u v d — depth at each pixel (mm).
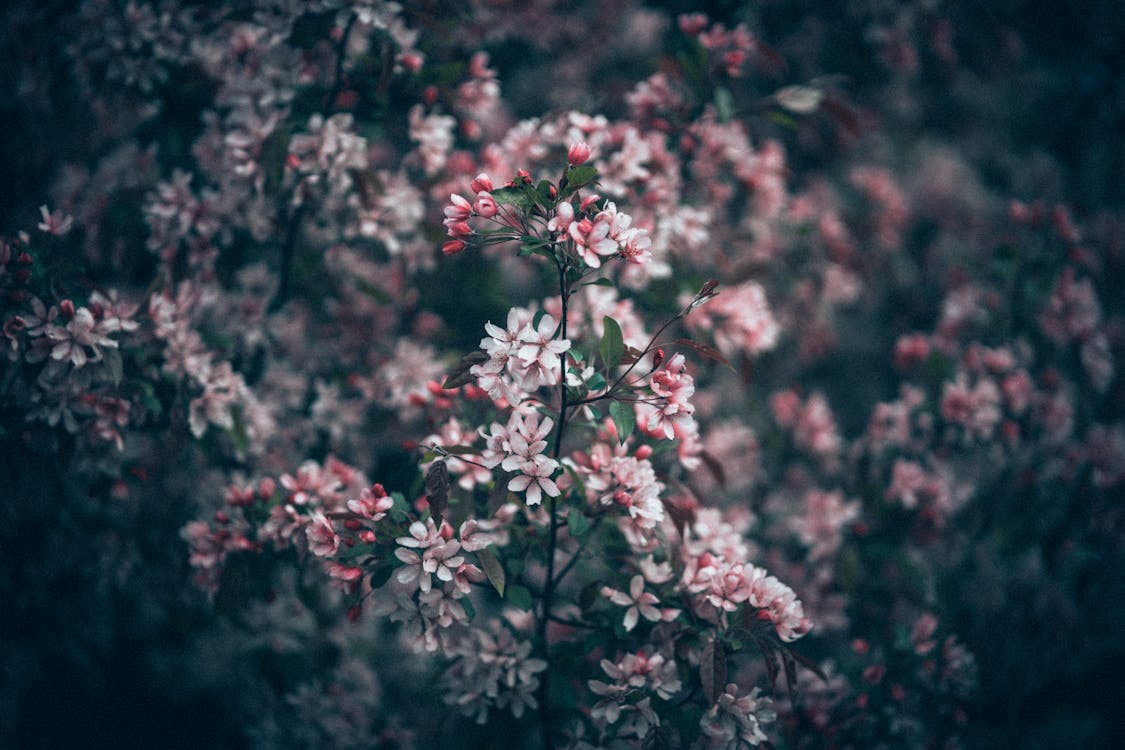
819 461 3682
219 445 2766
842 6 4484
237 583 2264
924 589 3088
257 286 2924
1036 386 3393
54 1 2840
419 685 3293
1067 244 3438
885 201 4277
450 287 3113
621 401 1800
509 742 2424
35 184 3184
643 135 2779
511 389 1798
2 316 2207
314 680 2904
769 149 3127
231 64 2764
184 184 2678
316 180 2623
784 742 2607
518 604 1961
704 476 3424
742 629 1937
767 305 3301
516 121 4207
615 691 1939
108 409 2342
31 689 3131
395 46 2535
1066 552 3336
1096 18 4820
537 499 1773
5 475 2682
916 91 4660
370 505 1878
